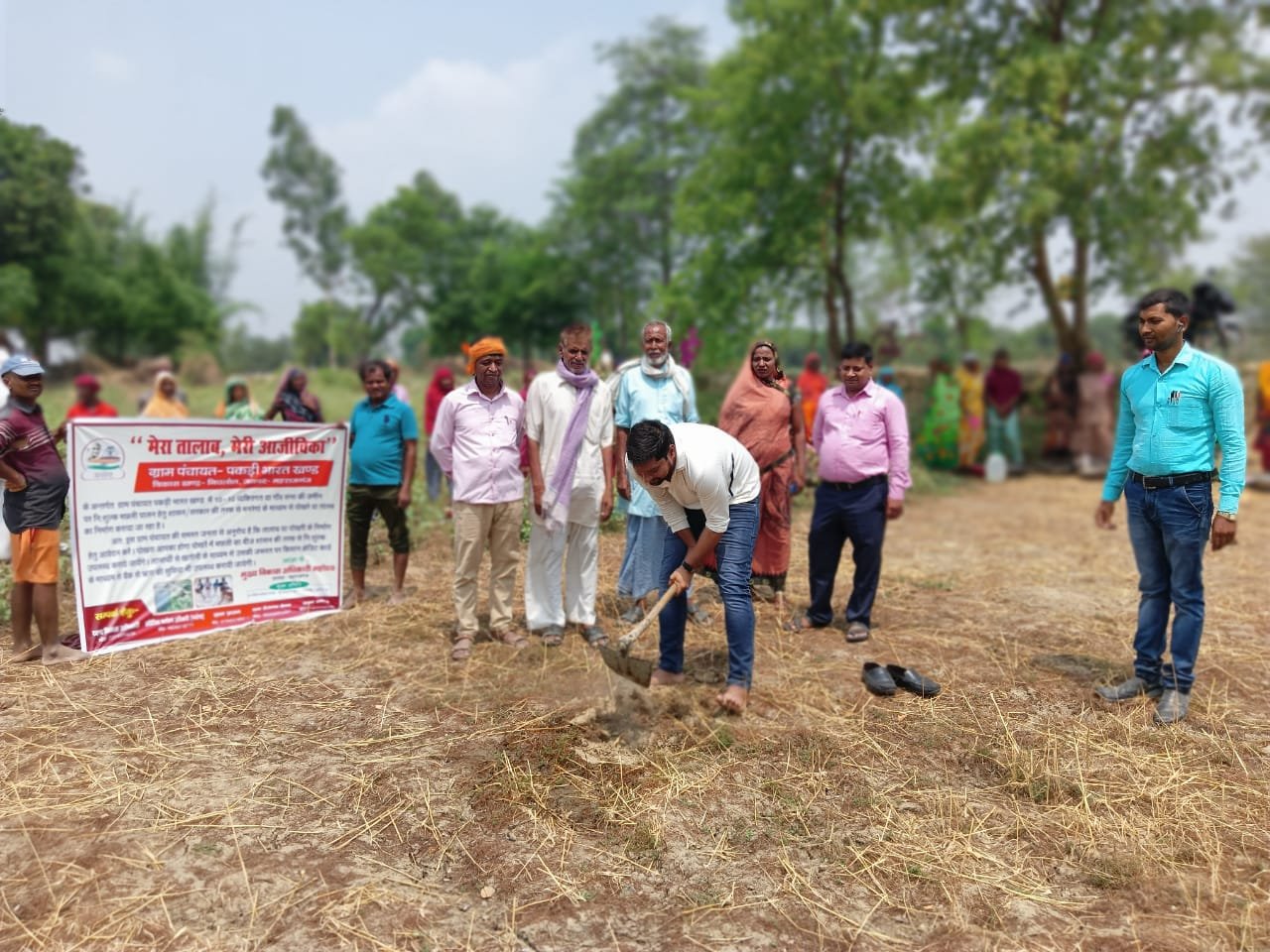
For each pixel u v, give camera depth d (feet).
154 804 10.89
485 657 16.15
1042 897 9.36
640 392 17.49
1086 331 53.47
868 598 17.17
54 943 8.43
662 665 14.71
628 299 139.54
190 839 10.17
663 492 13.23
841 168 53.78
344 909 9.01
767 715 13.64
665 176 129.39
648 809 10.94
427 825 10.59
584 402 16.51
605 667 15.58
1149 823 10.69
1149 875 9.72
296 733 12.98
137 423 16.47
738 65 54.39
